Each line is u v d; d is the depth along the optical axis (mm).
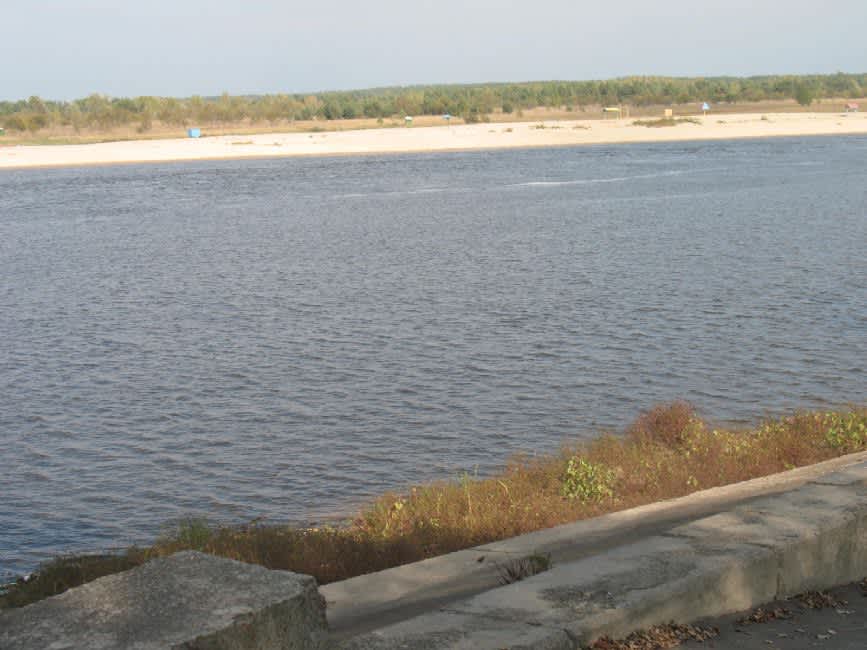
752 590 6324
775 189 68250
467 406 20219
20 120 154875
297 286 35625
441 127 158000
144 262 42844
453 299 32156
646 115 189000
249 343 26625
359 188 77875
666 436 15570
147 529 14508
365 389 21750
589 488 12664
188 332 28281
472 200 66812
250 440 18500
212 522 14445
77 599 4156
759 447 14492
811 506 7211
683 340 25422
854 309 28625
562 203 63406
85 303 33344
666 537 6734
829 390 20531
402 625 5363
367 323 28781
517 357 24172
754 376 21781
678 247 42844
